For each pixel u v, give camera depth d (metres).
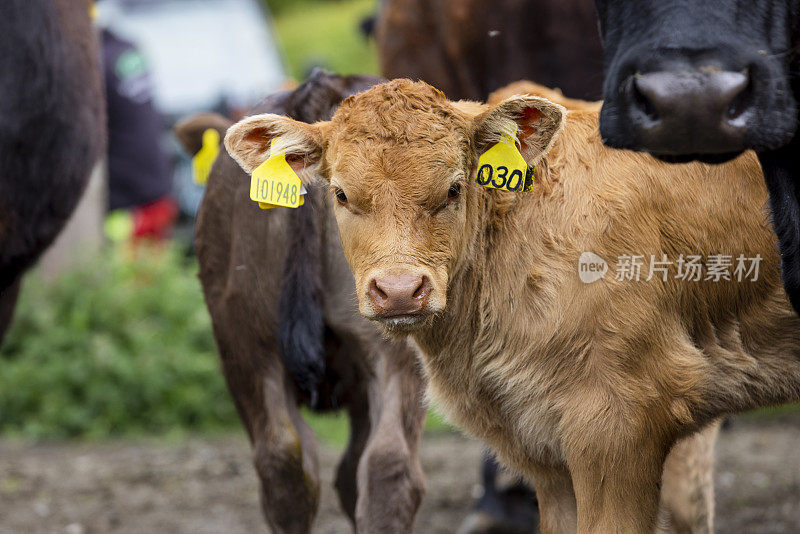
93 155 10.18
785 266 7.54
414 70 12.98
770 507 12.20
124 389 16.12
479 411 8.02
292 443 8.41
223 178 8.73
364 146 7.21
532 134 7.35
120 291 16.81
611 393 7.47
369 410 8.50
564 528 8.09
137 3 30.56
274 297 8.42
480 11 12.36
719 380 7.92
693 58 6.41
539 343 7.58
